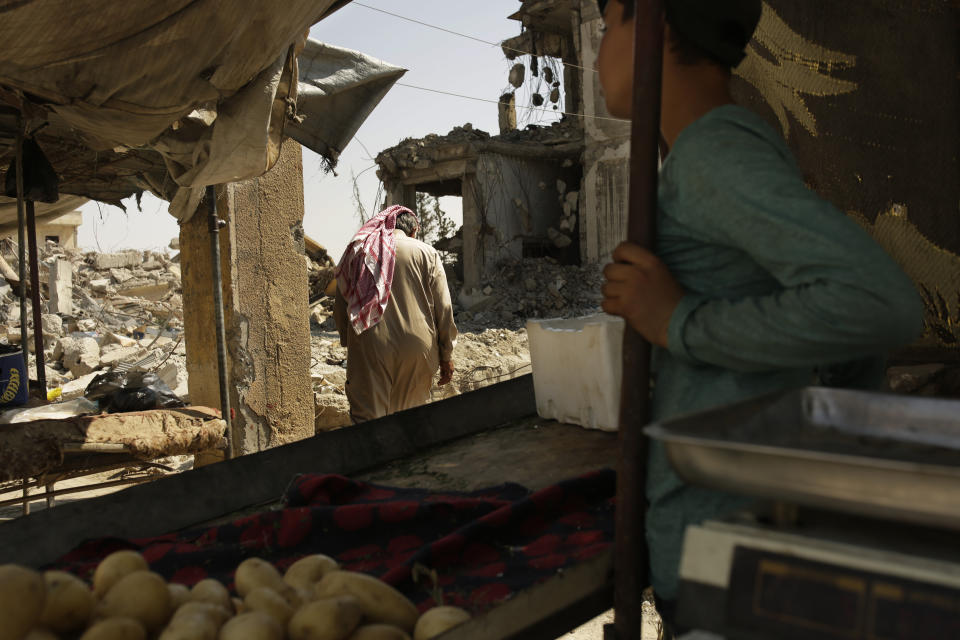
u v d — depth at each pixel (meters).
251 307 5.66
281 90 4.02
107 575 1.34
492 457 2.47
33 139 5.05
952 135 2.61
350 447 2.50
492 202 21.44
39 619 1.12
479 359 12.05
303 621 1.24
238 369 5.62
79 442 3.94
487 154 21.33
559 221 23.48
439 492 2.14
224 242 5.57
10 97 3.37
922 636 0.74
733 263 1.23
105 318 19.67
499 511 1.79
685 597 0.91
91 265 22.58
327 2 3.29
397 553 1.83
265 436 5.74
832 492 0.83
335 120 5.26
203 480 2.20
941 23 2.60
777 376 1.26
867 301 0.99
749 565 0.87
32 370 12.77
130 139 3.64
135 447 4.12
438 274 5.23
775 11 2.86
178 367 11.40
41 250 21.20
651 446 1.33
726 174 1.12
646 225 1.22
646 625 3.40
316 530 1.91
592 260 20.89
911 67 2.66
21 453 3.71
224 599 1.35
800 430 1.12
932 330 2.72
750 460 0.89
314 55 5.03
